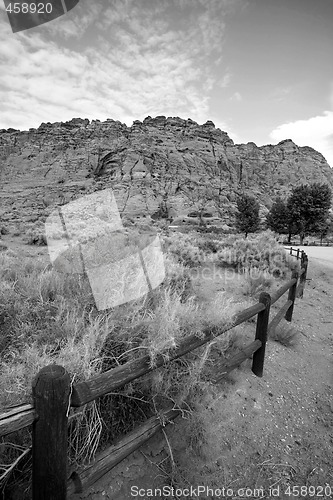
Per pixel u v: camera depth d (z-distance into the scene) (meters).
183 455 2.26
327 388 3.59
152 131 153.88
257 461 2.41
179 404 2.36
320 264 11.32
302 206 40.81
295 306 6.14
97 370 2.17
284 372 3.71
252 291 6.10
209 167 141.88
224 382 3.17
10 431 1.30
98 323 2.47
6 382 1.91
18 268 4.23
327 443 2.74
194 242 11.82
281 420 2.91
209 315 2.88
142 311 3.03
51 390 1.39
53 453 1.46
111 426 2.15
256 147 178.00
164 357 2.19
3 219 36.84
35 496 1.53
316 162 175.88
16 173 136.25
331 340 4.86
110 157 120.38
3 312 2.85
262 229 54.50
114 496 1.95
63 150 145.50
